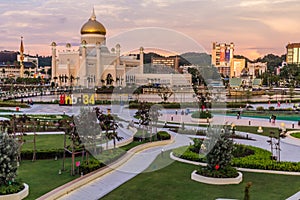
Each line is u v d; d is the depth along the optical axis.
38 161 31.69
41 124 50.69
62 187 24.17
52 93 117.56
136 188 24.78
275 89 143.00
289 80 181.00
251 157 31.58
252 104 94.44
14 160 22.98
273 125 56.66
